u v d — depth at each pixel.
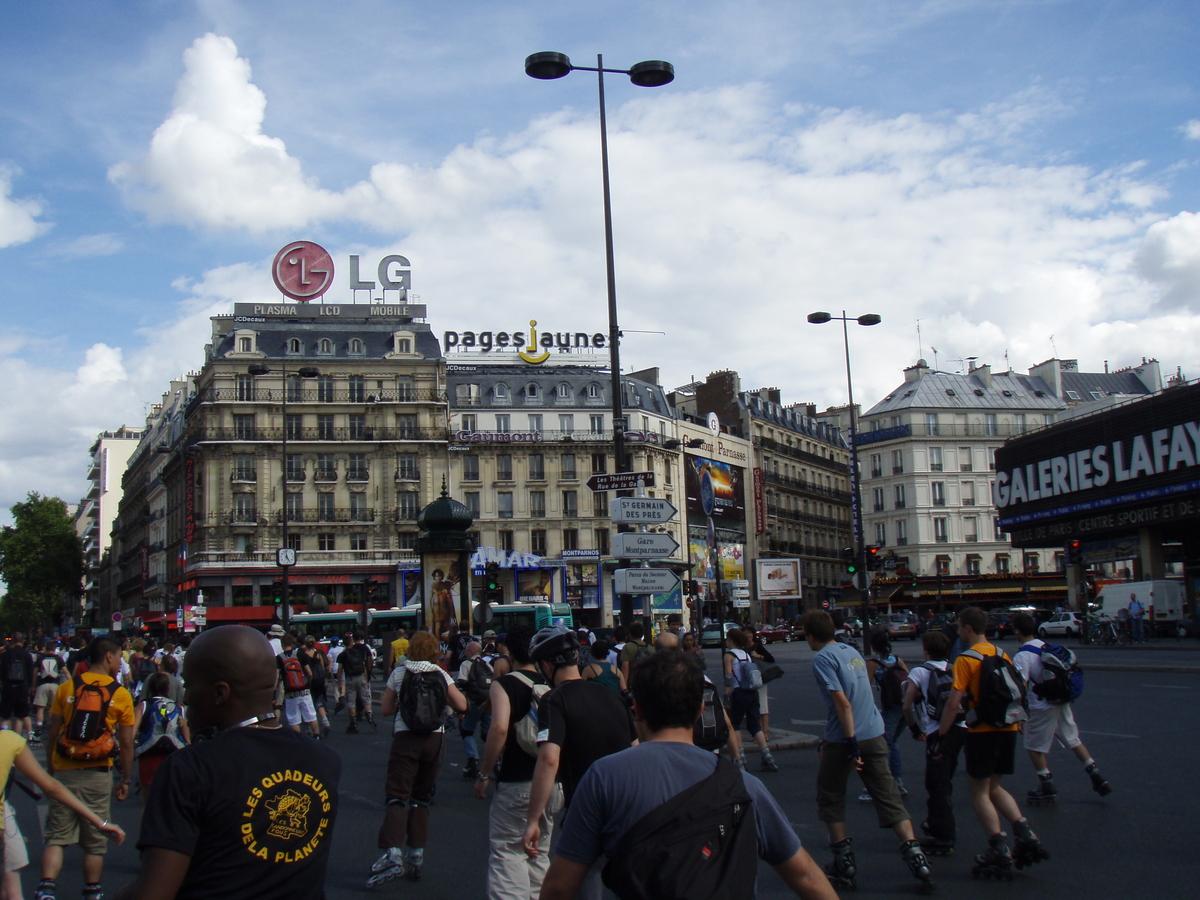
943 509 94.62
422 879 8.84
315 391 76.12
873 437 97.56
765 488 100.25
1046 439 50.06
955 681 8.32
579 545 80.62
